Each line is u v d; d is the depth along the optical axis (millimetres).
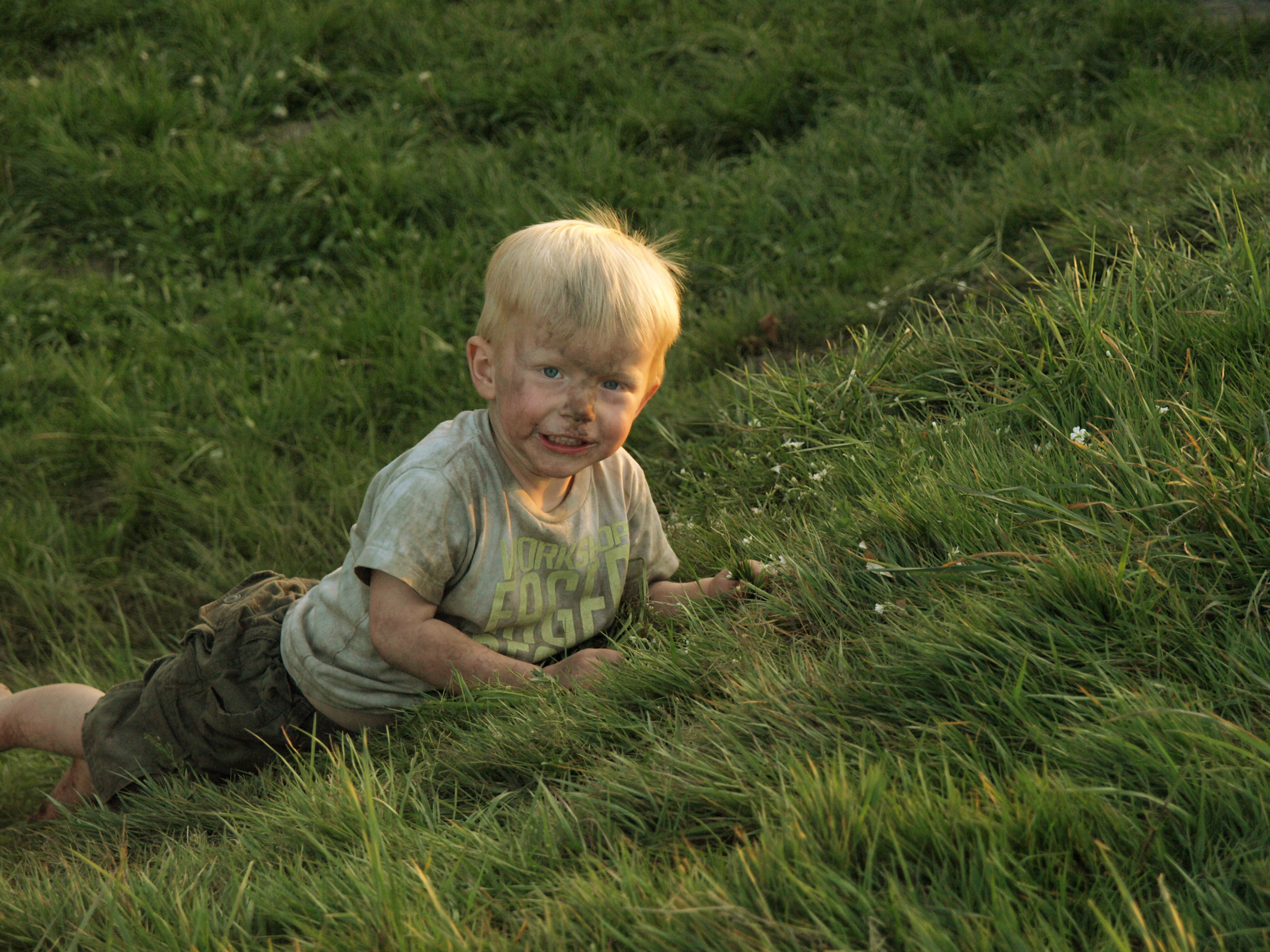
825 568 2053
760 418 3029
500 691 1994
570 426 1934
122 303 4887
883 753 1518
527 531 2090
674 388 4004
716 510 2830
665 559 2406
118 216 5367
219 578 3689
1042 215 3984
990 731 1526
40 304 4828
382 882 1416
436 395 4340
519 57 6078
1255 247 2615
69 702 2477
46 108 5715
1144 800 1365
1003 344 2699
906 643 1718
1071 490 1951
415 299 4699
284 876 1632
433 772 1896
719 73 5812
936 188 4840
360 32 6449
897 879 1323
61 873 1956
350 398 4352
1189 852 1289
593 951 1291
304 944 1415
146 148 5660
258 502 3941
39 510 3951
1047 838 1317
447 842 1604
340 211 5184
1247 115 3943
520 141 5617
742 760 1617
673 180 5254
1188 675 1547
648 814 1600
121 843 1997
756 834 1491
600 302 1886
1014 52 5340
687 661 1954
